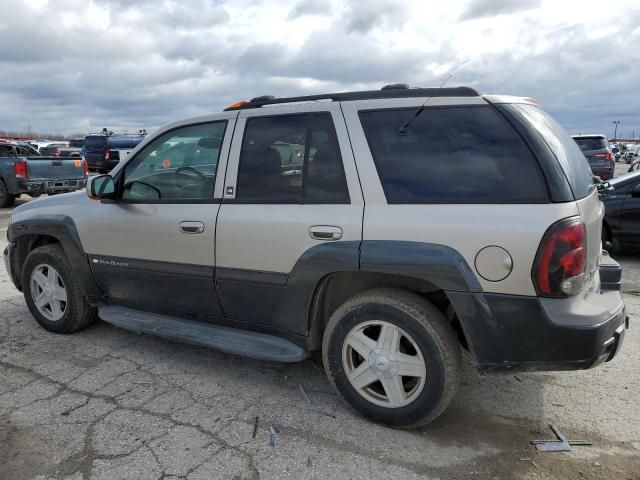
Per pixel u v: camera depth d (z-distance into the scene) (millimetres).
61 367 3793
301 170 3152
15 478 2549
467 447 2799
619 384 3486
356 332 2994
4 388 3475
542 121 2885
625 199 7129
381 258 2795
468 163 2752
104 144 24328
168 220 3584
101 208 3973
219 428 2975
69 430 2959
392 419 2932
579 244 2531
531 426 3004
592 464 2646
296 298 3141
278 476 2557
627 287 5871
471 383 3539
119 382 3551
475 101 2838
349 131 3033
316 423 3029
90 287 4164
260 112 3377
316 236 3000
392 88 3172
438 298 2998
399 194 2852
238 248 3293
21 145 14711
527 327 2578
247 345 3369
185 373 3691
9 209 13109
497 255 2576
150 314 3961
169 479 2529
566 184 2609
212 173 3486
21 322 4770
